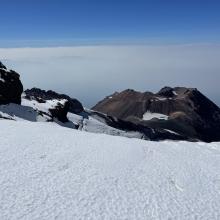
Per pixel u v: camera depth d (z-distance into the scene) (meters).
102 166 24.94
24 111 100.06
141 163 27.23
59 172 22.66
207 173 27.72
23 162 23.36
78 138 31.86
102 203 19.31
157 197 21.34
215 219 19.67
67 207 18.17
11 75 101.88
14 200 17.94
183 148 35.62
